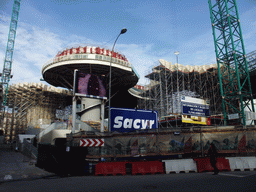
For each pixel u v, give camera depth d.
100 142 12.64
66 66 49.56
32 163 15.05
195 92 55.41
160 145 12.98
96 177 10.49
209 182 8.13
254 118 30.86
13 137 81.00
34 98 79.50
